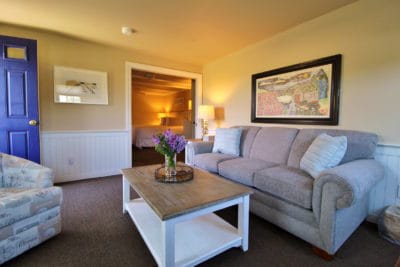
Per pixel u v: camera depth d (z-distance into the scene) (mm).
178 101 8336
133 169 2088
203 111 3654
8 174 1729
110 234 1728
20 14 2303
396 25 1781
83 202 2367
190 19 2391
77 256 1455
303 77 2477
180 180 1691
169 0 2012
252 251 1534
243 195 1461
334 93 2189
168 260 1187
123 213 2086
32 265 1363
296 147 2225
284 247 1581
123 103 3516
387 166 1854
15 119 2506
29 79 2555
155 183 1650
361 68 2004
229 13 2248
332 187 1347
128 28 2627
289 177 1730
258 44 3072
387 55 1839
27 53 2529
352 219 1589
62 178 3080
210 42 3084
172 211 1165
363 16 1972
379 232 1743
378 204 1914
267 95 2926
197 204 1259
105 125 3379
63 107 3033
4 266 1341
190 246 1401
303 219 1547
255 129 2855
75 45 3053
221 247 1402
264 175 1848
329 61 2219
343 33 2119
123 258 1442
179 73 4062
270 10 2182
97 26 2600
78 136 3168
